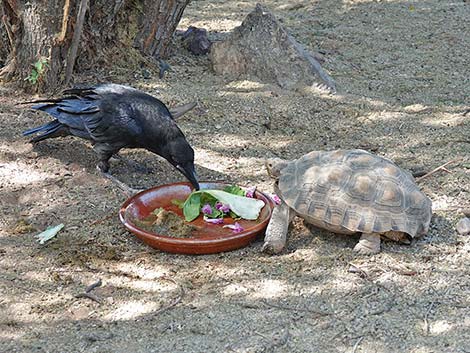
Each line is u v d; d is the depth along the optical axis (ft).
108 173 25.46
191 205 22.56
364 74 33.94
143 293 19.86
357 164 21.35
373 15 41.42
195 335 18.26
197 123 29.30
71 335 18.38
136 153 27.68
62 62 30.76
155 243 21.25
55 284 20.27
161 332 18.39
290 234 22.29
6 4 30.35
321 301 19.42
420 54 36.22
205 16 41.70
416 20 40.60
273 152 27.58
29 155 26.71
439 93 32.27
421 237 21.91
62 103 25.48
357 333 18.28
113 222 23.07
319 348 17.80
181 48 35.60
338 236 22.02
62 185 25.09
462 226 22.20
